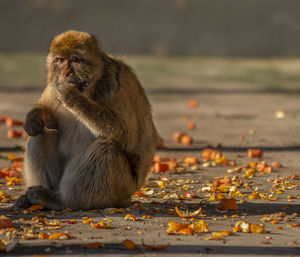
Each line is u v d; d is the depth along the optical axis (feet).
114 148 31.83
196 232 27.22
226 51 284.20
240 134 68.28
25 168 34.22
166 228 27.89
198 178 43.04
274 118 84.07
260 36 297.94
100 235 26.32
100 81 33.01
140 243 24.81
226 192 38.14
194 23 301.02
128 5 305.32
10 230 26.78
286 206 33.58
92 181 31.42
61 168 34.22
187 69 185.16
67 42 32.55
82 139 33.65
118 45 277.64
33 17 286.46
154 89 127.03
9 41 270.67
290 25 301.02
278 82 149.18
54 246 24.20
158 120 81.61
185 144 60.54
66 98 31.14
